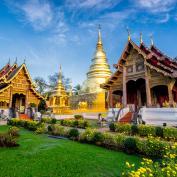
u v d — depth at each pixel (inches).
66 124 975.0
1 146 447.8
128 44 1055.6
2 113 1247.5
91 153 403.9
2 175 274.2
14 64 1492.4
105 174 286.2
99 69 2336.4
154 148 374.0
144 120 857.5
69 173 287.3
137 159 367.9
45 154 388.2
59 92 2199.8
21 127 875.4
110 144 457.7
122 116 980.6
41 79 3006.9
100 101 1946.4
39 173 285.3
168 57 1082.7
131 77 1040.2
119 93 1223.5
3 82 1275.8
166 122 800.9
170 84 876.0
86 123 874.1
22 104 1427.2
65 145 483.2
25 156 372.5
